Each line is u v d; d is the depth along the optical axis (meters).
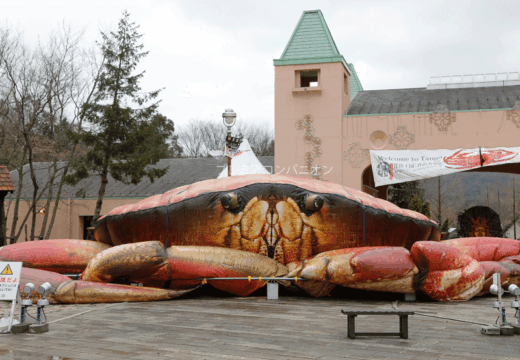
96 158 21.55
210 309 8.28
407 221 10.22
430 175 20.14
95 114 21.97
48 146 24.14
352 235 9.85
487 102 21.53
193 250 9.38
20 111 23.52
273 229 9.73
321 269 9.23
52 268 10.11
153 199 10.53
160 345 5.68
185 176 30.30
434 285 9.08
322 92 21.80
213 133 49.38
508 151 19.67
